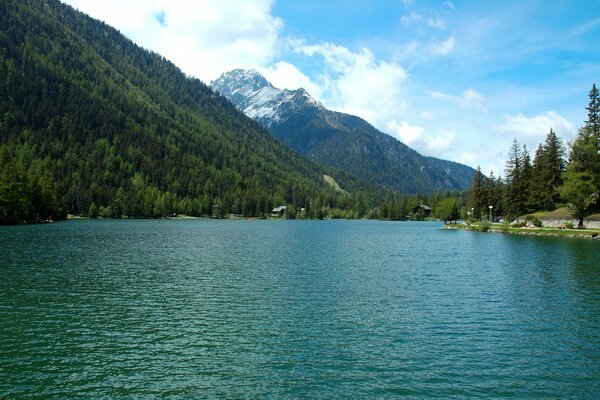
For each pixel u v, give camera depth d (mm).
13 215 115688
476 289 36188
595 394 17266
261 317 27438
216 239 87562
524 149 134000
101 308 29188
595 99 103125
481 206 149375
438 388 17672
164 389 17484
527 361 20469
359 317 27578
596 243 75188
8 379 18188
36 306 29344
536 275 42812
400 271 45812
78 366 19578
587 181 91812
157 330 24656
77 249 61594
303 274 43531
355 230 141250
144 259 53219
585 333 24469
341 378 18547
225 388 17594
